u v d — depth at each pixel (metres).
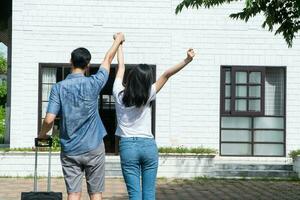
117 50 7.27
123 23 16.75
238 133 17.05
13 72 16.45
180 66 6.91
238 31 16.98
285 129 17.05
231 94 16.95
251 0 9.20
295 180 15.95
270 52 17.05
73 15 16.66
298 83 17.08
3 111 31.09
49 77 16.62
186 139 16.81
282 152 17.09
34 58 16.53
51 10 16.59
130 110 6.86
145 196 6.86
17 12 16.48
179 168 15.96
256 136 17.08
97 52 16.69
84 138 6.79
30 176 15.68
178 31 16.86
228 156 17.02
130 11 16.77
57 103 6.80
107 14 16.73
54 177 15.67
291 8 10.09
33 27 16.55
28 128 16.45
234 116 17.00
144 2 16.80
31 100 16.48
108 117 17.06
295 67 17.06
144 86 6.82
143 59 16.77
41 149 15.68
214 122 16.89
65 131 6.81
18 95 16.45
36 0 16.55
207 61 16.91
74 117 6.76
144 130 6.88
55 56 16.59
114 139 17.03
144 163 6.88
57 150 15.72
